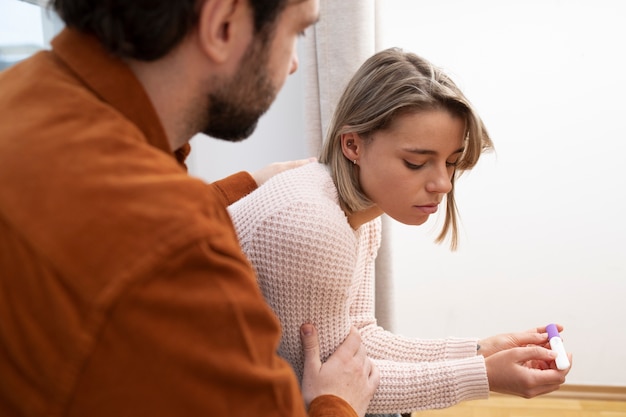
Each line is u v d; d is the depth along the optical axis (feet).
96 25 1.58
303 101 5.18
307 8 1.83
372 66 2.94
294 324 2.84
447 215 3.38
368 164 2.87
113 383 1.31
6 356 1.37
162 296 1.33
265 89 1.84
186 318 1.37
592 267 6.30
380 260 5.07
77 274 1.31
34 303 1.34
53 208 1.37
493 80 6.05
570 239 6.27
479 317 6.59
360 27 4.66
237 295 1.47
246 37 1.70
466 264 6.50
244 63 1.74
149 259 1.33
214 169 6.02
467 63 6.05
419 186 2.82
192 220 1.42
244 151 5.90
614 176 6.07
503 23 5.91
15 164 1.44
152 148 1.59
